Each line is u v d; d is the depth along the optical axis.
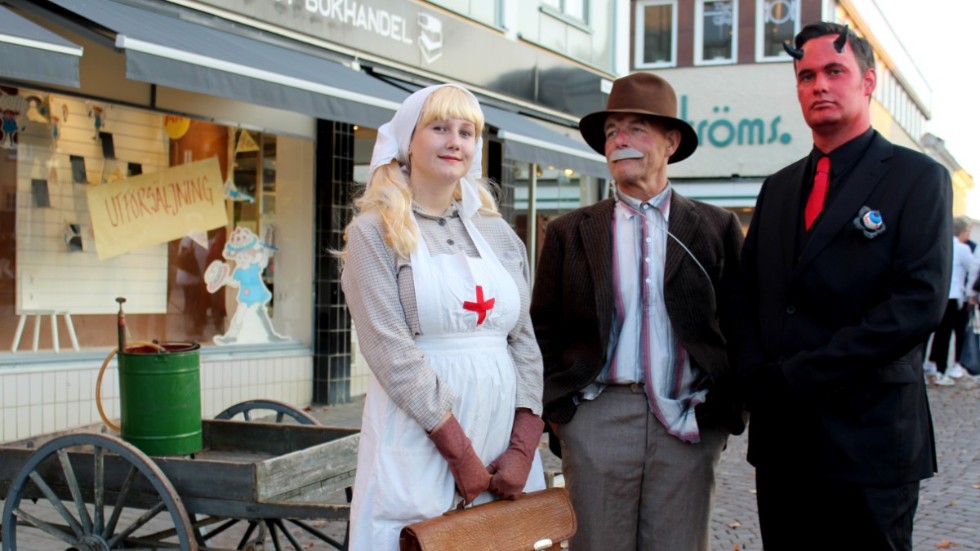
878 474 2.49
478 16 10.50
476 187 2.65
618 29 13.54
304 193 8.67
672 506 2.98
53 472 3.75
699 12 21.70
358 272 2.43
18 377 6.50
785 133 21.22
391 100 7.05
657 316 2.98
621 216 3.07
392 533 2.38
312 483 3.59
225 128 7.99
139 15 6.51
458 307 2.46
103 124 7.09
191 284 7.80
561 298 3.16
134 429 3.82
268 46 7.62
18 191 6.61
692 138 3.08
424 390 2.34
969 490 6.25
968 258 11.58
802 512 2.64
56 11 6.04
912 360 2.58
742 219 21.69
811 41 2.64
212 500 3.46
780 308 2.67
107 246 7.17
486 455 2.51
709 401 2.95
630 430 2.99
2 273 6.55
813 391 2.47
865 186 2.55
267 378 8.27
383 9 8.92
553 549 2.54
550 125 12.06
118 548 3.58
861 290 2.51
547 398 3.02
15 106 6.55
